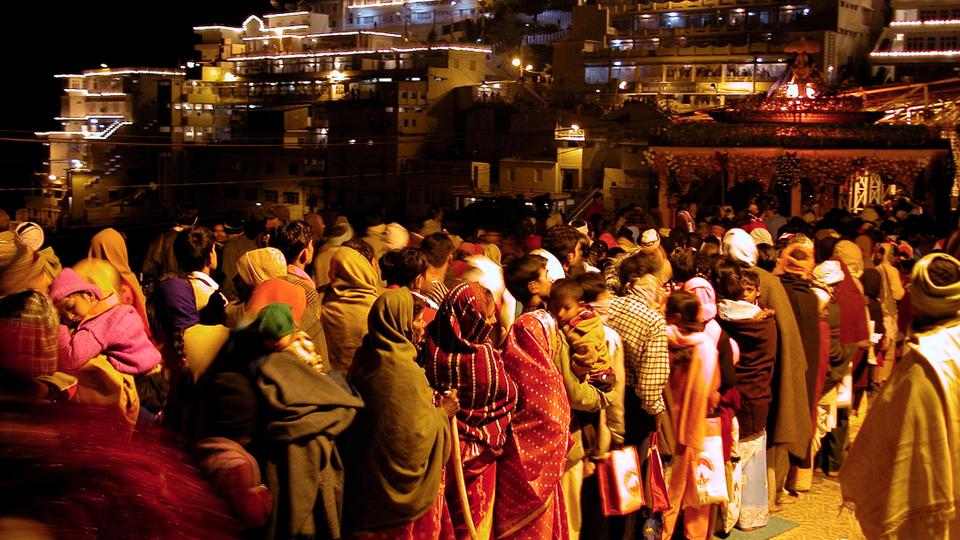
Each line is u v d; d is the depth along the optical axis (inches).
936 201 667.4
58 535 32.3
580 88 2458.2
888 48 2245.3
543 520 177.5
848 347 282.5
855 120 715.4
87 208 2738.7
